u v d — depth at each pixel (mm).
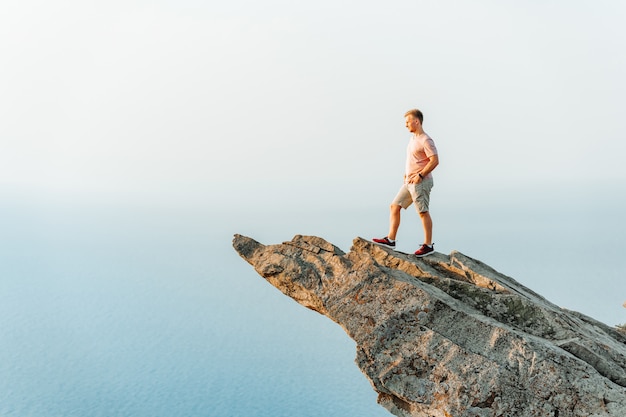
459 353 5055
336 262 6078
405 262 6281
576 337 5445
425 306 5387
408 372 5148
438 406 4945
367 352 5352
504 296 5809
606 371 5121
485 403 4820
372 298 5609
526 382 4832
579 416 4688
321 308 5984
